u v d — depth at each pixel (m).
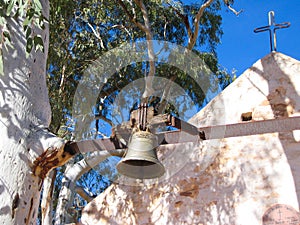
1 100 4.30
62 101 10.13
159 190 6.43
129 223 6.39
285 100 6.37
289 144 6.08
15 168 4.14
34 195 4.22
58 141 4.28
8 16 4.66
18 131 4.24
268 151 6.14
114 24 10.98
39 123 4.41
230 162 6.24
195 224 6.06
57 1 9.02
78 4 10.48
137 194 6.52
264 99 6.47
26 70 4.50
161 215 6.28
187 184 6.32
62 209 8.69
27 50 4.34
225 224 5.91
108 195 6.68
